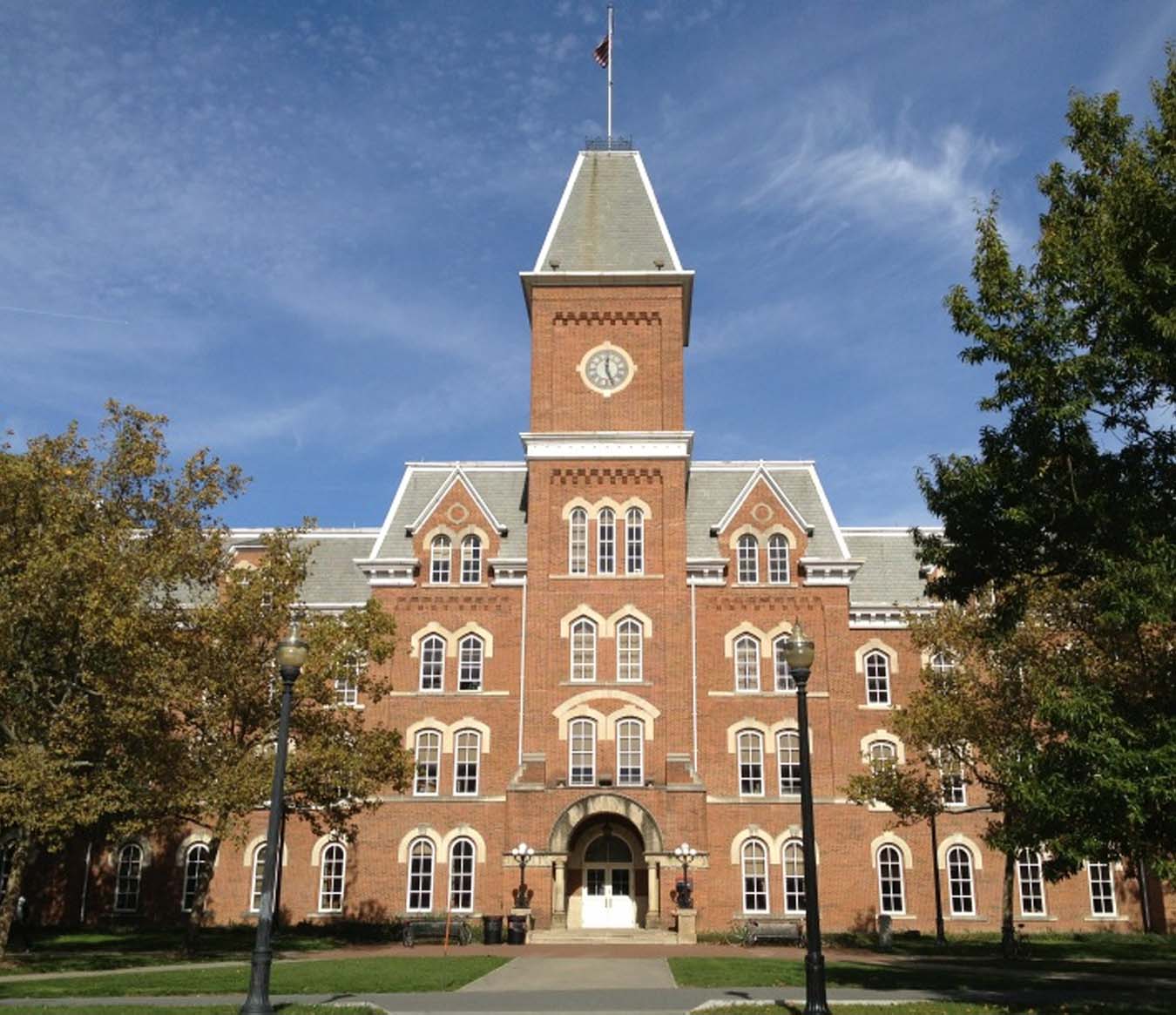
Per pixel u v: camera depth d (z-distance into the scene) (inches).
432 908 2085.4
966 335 1039.6
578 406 2253.9
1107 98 1025.5
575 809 1999.3
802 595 2210.9
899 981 1245.7
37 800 1395.2
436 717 2180.1
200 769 1581.0
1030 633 1557.6
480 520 2279.8
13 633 1498.5
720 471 2386.8
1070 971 1380.4
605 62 2564.0
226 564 1728.6
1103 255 934.4
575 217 2385.6
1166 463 963.3
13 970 1375.5
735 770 2129.7
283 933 2037.4
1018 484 1016.9
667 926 1961.1
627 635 2145.7
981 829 2156.7
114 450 1637.6
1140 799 834.8
